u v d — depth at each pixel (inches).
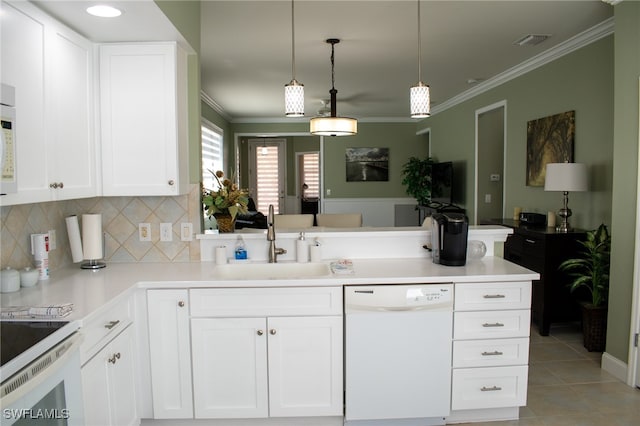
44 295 80.7
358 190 370.3
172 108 99.7
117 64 99.1
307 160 433.4
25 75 71.2
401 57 183.0
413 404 93.5
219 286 90.8
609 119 143.9
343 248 111.7
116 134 99.9
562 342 146.5
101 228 104.5
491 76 217.0
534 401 107.9
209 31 149.9
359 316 91.1
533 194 190.4
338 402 93.7
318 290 91.2
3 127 63.2
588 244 135.7
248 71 205.6
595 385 116.3
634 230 113.6
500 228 117.8
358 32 151.6
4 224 84.0
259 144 436.8
